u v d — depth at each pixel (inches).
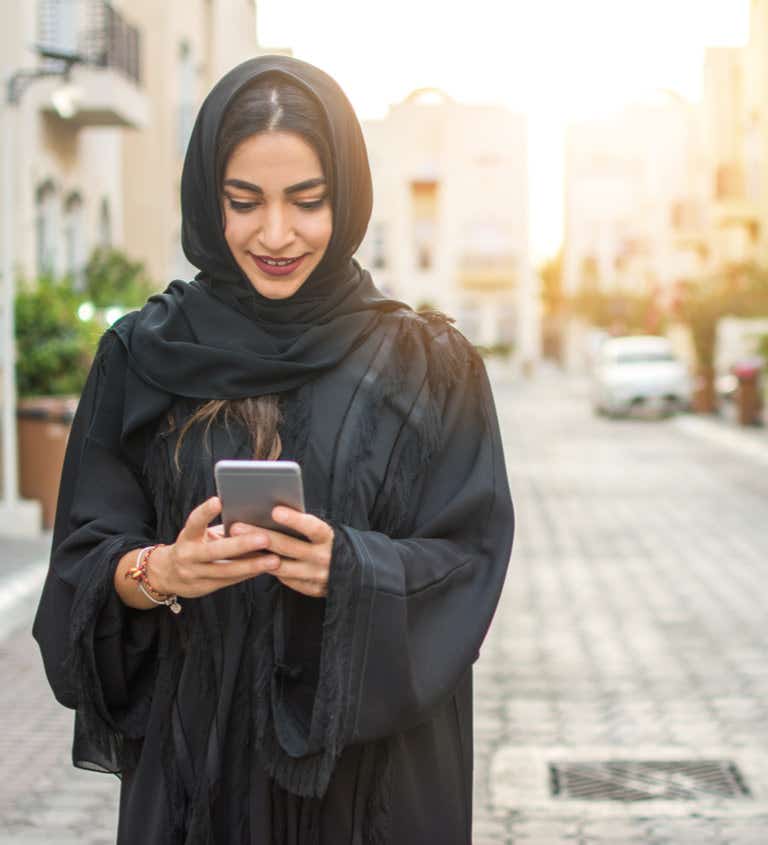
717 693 234.1
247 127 74.0
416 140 2113.7
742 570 368.8
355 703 70.5
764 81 1201.4
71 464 81.0
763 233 1219.2
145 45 849.5
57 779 189.9
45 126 601.0
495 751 200.8
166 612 77.1
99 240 731.4
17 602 311.3
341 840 75.5
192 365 75.8
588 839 165.0
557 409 1222.9
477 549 78.4
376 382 76.9
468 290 2144.4
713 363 1072.8
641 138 2206.0
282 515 68.4
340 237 76.1
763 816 172.9
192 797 74.5
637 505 523.8
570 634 285.4
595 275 2225.6
